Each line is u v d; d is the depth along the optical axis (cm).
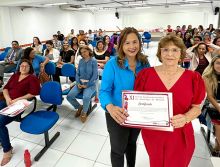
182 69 115
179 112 113
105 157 224
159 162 126
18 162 217
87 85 314
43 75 398
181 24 1548
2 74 502
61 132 276
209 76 220
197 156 222
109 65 139
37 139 260
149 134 124
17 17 884
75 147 243
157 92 105
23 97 248
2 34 817
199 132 268
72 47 542
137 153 227
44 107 352
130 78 137
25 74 261
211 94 219
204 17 1466
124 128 148
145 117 108
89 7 1300
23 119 231
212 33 807
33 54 405
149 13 1594
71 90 317
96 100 372
